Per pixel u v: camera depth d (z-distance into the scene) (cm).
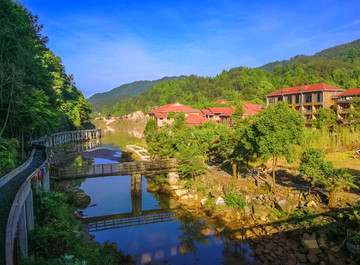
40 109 3178
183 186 3525
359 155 3603
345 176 2405
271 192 2781
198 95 18175
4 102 2586
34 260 1357
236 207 2727
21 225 1344
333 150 3947
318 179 2595
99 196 3431
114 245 2175
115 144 8750
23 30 2777
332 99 6219
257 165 3784
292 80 15800
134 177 3375
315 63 18825
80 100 11362
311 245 1972
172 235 2383
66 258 1459
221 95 17588
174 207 3005
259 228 2358
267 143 2583
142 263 1962
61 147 7194
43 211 2039
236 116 6003
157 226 2561
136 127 18412
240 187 3019
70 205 2911
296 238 2120
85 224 2580
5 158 2236
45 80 3794
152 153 4378
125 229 2511
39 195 2141
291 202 2536
